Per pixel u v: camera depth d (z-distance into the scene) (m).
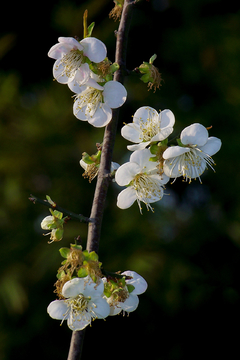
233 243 1.11
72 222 0.99
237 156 1.09
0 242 0.97
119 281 0.57
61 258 0.93
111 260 0.96
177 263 1.00
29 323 0.98
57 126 1.02
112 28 1.09
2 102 1.02
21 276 0.94
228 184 1.11
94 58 0.57
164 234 1.06
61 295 0.57
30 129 1.01
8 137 1.00
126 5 0.58
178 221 1.09
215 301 1.11
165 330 1.11
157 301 0.98
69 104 1.05
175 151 0.56
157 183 0.58
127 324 1.10
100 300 0.56
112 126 0.58
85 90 0.58
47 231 0.98
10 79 1.04
